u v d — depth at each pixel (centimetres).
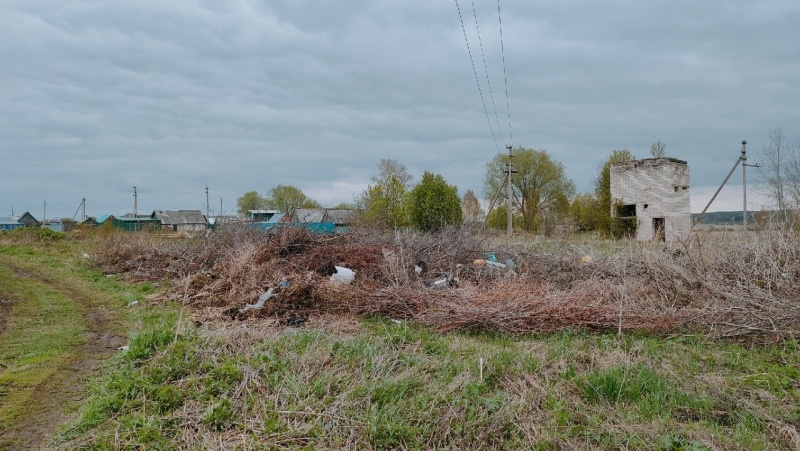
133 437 360
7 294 934
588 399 432
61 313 779
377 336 614
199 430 366
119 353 552
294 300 773
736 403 422
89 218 5391
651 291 759
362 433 363
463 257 1075
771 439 369
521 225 3766
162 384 437
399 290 777
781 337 579
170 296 870
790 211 916
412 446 355
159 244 1385
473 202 4022
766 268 729
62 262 1403
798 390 451
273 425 368
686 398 426
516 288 775
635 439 360
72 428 381
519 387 454
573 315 649
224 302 816
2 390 460
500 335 652
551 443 361
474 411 400
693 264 773
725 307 633
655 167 2850
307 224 1273
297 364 470
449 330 669
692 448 344
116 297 910
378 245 1099
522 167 3769
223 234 1269
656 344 583
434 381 453
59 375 502
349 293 783
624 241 1634
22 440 369
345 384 432
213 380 437
